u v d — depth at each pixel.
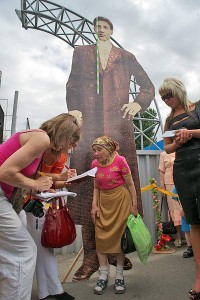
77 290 2.92
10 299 1.84
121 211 2.93
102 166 3.03
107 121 3.93
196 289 2.39
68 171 2.74
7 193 1.94
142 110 4.13
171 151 2.67
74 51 4.08
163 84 2.66
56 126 2.24
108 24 4.24
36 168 2.03
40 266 2.60
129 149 3.91
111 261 3.27
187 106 2.59
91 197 3.56
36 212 2.34
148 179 5.39
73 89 3.99
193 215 2.45
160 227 4.68
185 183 2.47
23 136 1.90
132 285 2.98
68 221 2.58
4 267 1.86
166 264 3.71
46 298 2.63
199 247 2.48
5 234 1.86
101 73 4.06
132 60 4.24
